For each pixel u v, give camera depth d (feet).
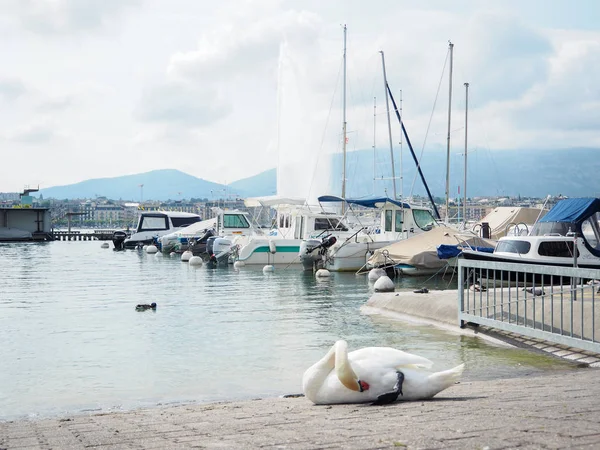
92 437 21.70
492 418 19.25
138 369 43.55
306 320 64.34
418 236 117.80
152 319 66.80
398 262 113.70
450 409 21.99
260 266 145.48
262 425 21.83
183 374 41.81
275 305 77.77
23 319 67.56
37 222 331.77
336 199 139.95
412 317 61.98
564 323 44.21
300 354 47.67
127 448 18.75
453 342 50.01
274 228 171.22
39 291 97.14
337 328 58.75
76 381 40.40
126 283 110.01
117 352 49.49
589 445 14.29
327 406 24.80
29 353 49.37
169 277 122.11
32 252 222.69
